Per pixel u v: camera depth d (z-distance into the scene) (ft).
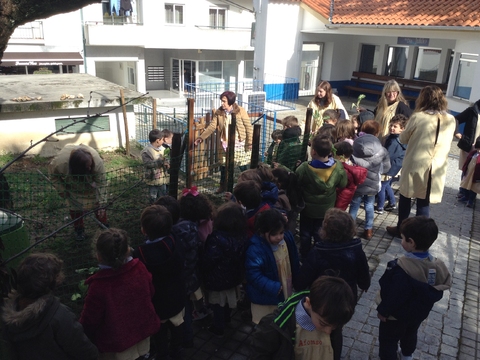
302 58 64.54
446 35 43.80
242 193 11.96
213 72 76.28
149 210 9.90
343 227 10.14
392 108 21.34
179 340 10.82
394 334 10.22
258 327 7.56
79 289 12.99
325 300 6.73
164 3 67.82
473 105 24.06
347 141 16.97
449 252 17.75
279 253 10.64
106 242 8.75
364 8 53.62
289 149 18.38
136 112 35.83
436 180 16.58
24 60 58.75
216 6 73.00
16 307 7.30
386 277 10.09
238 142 23.32
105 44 64.64
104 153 34.04
